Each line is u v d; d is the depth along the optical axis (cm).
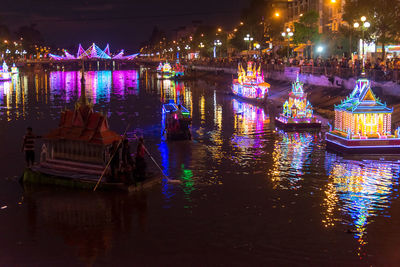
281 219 1323
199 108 4350
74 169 1697
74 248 1136
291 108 3062
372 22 4181
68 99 5416
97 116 1683
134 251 1117
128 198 1516
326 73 4388
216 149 2358
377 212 1375
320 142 2545
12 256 1095
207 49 13600
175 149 2361
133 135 2820
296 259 1068
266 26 9106
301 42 6812
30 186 1655
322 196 1536
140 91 6706
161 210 1404
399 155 2162
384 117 2205
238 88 5459
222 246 1142
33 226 1279
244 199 1510
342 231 1230
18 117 3706
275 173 1852
